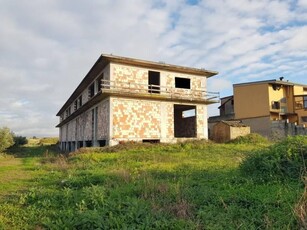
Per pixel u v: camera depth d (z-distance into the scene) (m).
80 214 5.49
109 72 20.69
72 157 16.73
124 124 20.55
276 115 33.62
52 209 6.36
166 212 5.61
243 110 34.47
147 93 21.25
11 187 9.20
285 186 6.89
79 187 8.67
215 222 5.02
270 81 32.81
